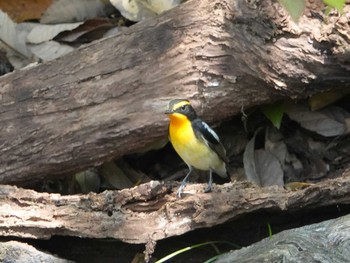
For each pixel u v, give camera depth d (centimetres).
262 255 647
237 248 791
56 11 1090
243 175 920
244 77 827
